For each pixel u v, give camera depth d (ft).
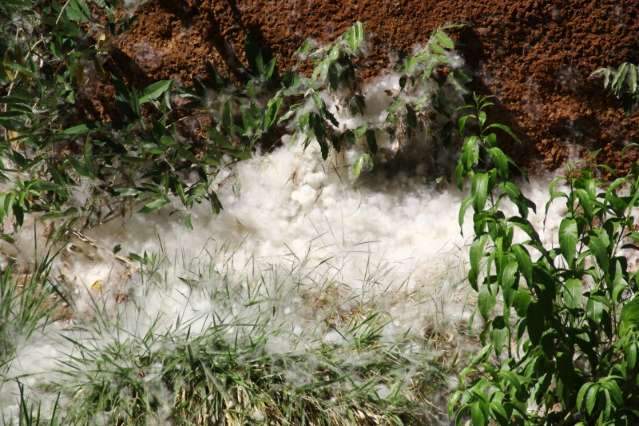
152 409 16.80
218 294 18.69
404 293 19.15
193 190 20.44
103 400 16.74
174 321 18.51
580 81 20.06
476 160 16.87
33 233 20.18
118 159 20.51
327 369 17.51
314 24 20.27
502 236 15.23
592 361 15.58
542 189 20.59
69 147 20.68
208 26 20.45
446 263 19.57
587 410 15.16
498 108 20.34
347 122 20.62
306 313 18.75
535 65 20.04
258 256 20.29
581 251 17.81
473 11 19.86
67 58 20.24
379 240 20.47
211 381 17.03
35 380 17.20
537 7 19.70
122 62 20.65
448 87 20.21
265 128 20.30
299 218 20.67
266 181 20.81
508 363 16.02
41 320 18.49
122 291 19.30
